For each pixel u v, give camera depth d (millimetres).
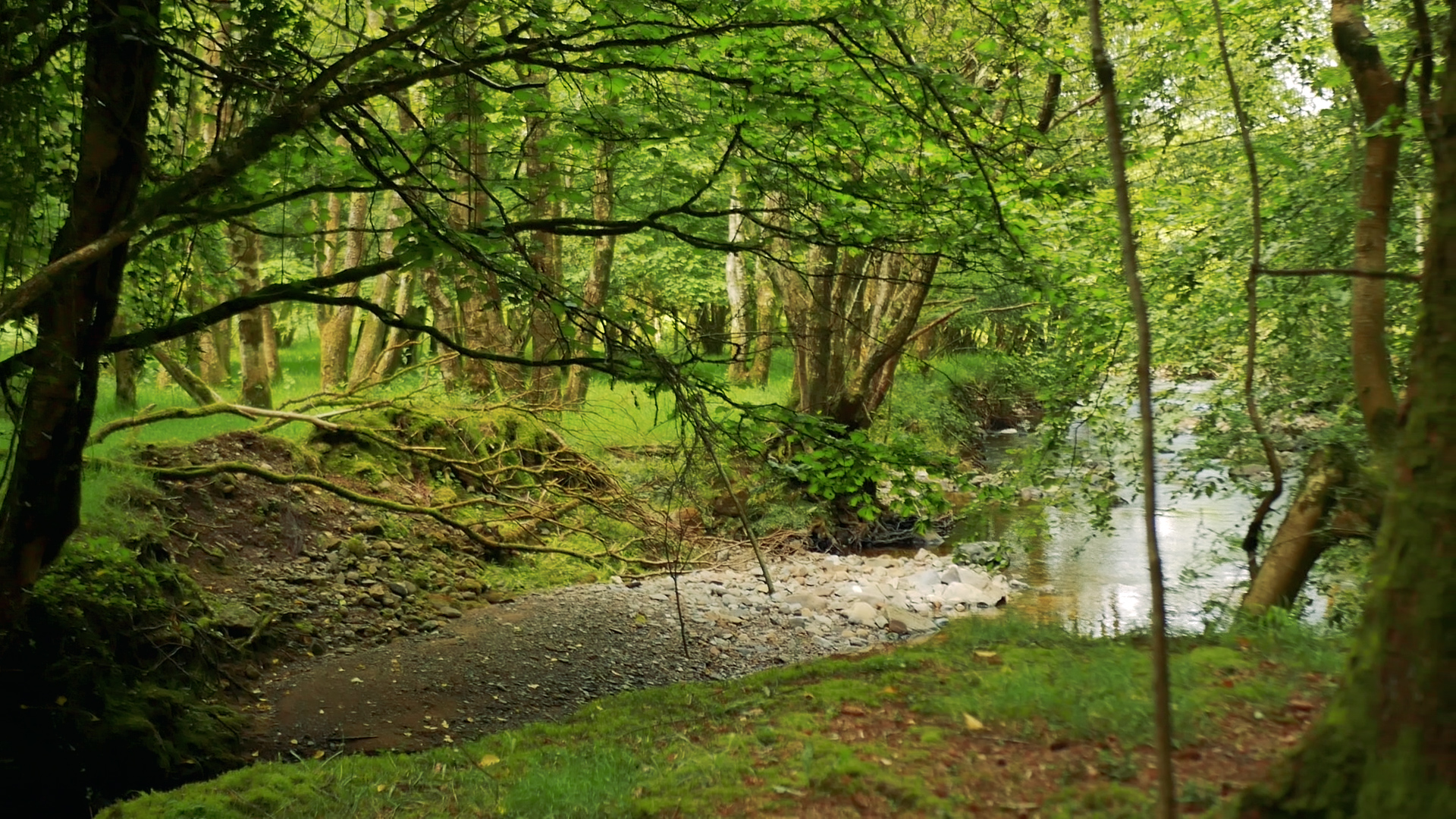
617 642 11328
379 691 9289
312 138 6469
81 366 6270
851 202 7227
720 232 8148
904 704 5730
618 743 5949
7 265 5629
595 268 18219
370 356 18141
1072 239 9562
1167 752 2984
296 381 23000
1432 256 2941
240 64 5934
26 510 6480
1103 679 5539
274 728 8352
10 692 7008
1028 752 4660
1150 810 3744
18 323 6148
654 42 5934
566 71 6387
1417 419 2928
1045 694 5332
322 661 9945
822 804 4250
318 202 8266
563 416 16906
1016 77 8648
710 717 6383
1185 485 10258
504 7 6516
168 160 6781
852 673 6949
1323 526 8219
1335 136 9367
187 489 11328
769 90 6449
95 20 5809
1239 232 9172
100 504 9648
